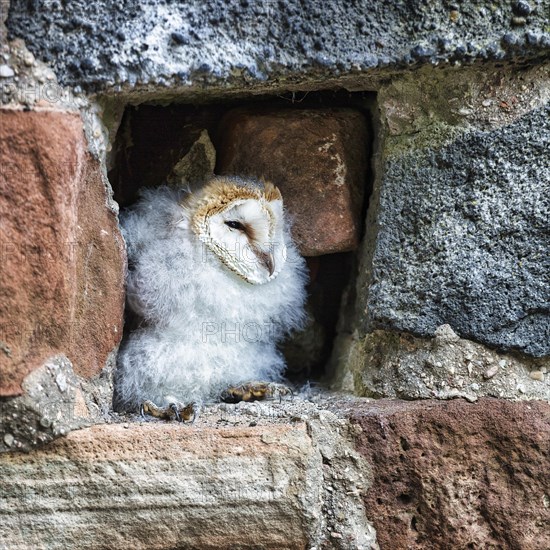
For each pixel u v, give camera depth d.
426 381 4.10
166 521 4.03
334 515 4.06
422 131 4.10
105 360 4.07
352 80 4.09
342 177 4.20
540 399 4.09
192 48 4.03
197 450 4.04
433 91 4.09
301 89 4.10
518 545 4.07
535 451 4.07
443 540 4.07
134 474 4.02
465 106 4.08
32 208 3.99
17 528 4.01
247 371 4.20
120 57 4.02
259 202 4.17
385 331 4.12
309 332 4.28
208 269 4.17
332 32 4.04
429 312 4.10
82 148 4.02
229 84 4.05
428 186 4.09
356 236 4.20
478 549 4.07
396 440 4.07
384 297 4.11
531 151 4.08
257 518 4.04
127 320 4.16
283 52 4.04
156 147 4.21
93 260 4.05
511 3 4.05
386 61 4.05
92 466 4.02
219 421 4.07
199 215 4.17
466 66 4.07
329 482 4.07
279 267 4.20
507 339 4.09
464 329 4.09
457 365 4.09
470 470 4.07
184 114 4.21
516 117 4.08
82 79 4.01
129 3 4.02
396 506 4.07
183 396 4.16
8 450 4.01
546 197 4.08
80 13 4.01
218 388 4.18
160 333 4.16
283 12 4.04
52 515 4.02
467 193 4.09
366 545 4.07
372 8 4.05
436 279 4.09
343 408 4.09
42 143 3.99
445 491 4.07
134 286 4.15
